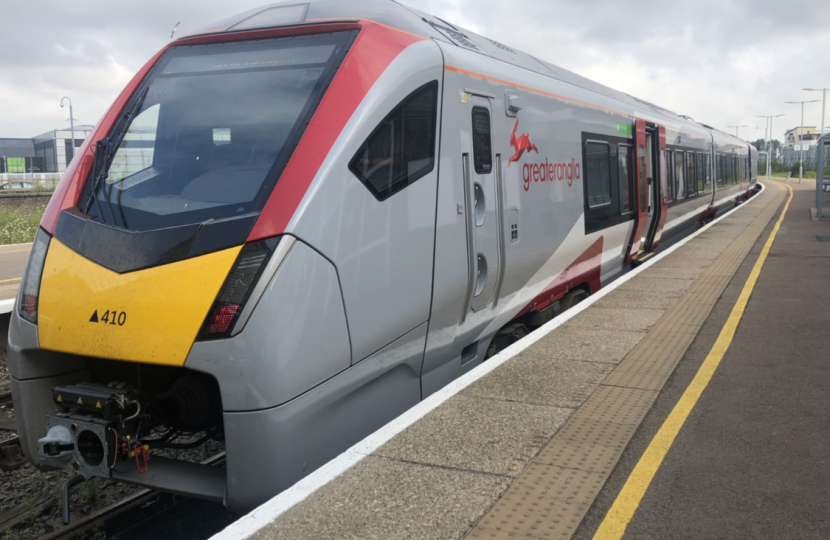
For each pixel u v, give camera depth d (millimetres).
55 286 3732
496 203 5348
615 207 8414
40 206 25469
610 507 2863
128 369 4008
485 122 5191
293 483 3373
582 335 5684
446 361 4840
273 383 3240
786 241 12102
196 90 4324
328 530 2682
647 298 7184
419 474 3145
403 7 5148
